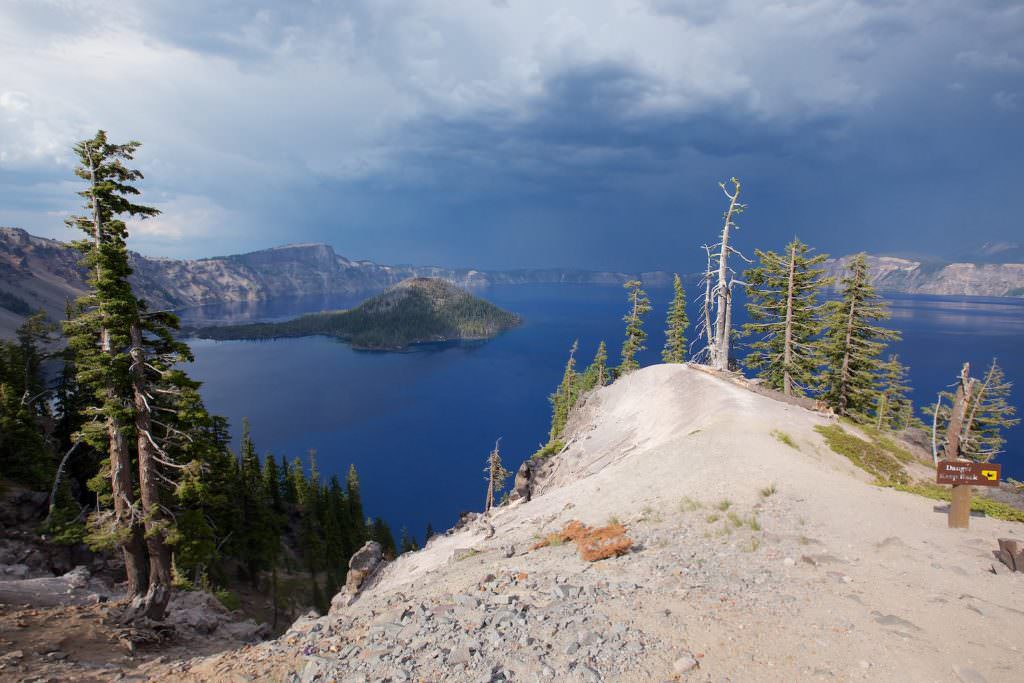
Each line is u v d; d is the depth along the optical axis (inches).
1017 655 275.7
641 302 2854.3
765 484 700.7
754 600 367.2
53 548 1307.8
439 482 7130.9
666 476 855.1
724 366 1795.0
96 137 794.8
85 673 435.2
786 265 1785.2
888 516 576.4
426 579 687.7
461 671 303.0
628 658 297.3
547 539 661.3
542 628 351.9
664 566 463.8
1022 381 7224.4
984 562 433.1
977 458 1809.8
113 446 827.4
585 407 2196.1
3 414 1631.4
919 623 319.0
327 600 2299.5
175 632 693.9
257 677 350.3
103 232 807.1
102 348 815.7
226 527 1940.2
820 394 1829.5
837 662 275.4
